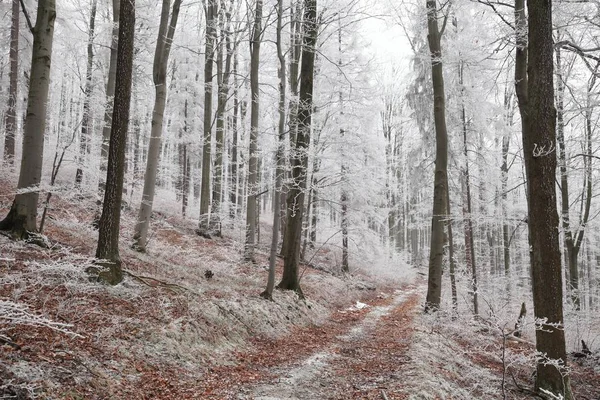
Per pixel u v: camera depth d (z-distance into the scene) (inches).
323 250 919.0
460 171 586.2
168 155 1366.9
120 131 311.6
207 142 687.7
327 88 730.8
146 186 458.6
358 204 782.5
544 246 269.3
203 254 545.6
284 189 490.6
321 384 246.5
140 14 617.9
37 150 324.2
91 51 641.0
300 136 476.7
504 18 372.8
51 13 331.3
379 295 775.1
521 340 430.3
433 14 482.3
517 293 583.8
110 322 247.8
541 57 269.4
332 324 461.7
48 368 176.4
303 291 546.3
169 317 282.0
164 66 462.9
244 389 228.2
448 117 589.0
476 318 390.9
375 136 812.0
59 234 389.4
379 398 222.5
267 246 832.3
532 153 273.3
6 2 703.1
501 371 330.6
